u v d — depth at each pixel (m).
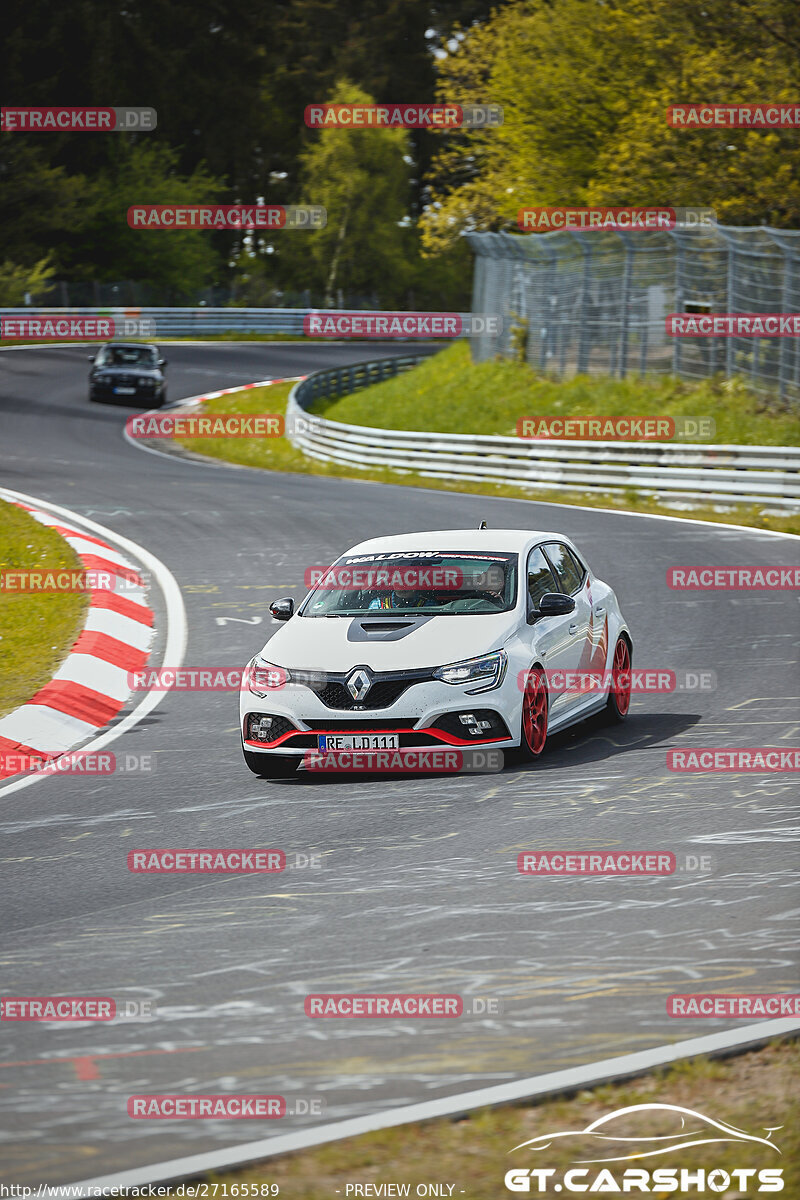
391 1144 15.14
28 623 55.72
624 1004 19.22
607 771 33.25
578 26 143.88
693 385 116.75
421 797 31.62
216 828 29.66
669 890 24.31
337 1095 16.64
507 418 130.25
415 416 140.62
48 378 179.75
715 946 21.48
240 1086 16.98
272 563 68.94
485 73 163.12
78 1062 17.92
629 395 120.88
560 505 91.12
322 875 25.95
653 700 41.62
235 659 49.44
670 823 28.58
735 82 121.50
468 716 33.25
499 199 159.12
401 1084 16.88
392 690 33.31
